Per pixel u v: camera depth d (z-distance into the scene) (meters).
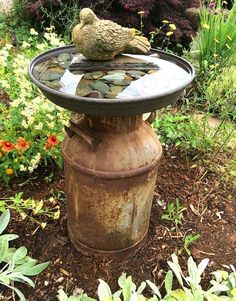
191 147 2.45
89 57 1.41
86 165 1.39
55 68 1.41
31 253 1.74
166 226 1.93
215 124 2.62
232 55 2.94
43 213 1.91
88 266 1.70
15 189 2.06
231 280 1.55
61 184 2.11
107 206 1.49
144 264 1.73
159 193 2.13
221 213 2.05
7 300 1.56
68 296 1.59
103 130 1.39
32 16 4.23
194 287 1.49
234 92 2.45
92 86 1.25
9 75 2.38
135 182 1.44
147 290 1.63
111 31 1.33
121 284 1.54
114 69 1.39
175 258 1.62
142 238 1.75
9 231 1.83
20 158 2.00
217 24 2.91
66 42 3.40
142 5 3.91
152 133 1.54
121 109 1.14
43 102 2.10
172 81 1.32
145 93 1.21
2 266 1.66
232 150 2.48
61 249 1.77
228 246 1.86
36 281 1.63
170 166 2.35
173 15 4.12
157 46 4.11
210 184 2.23
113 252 1.69
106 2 4.00
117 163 1.37
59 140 2.08
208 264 1.74
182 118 2.38
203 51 2.93
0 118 2.15
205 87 2.57
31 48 3.53
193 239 1.76
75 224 1.66
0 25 4.07
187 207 2.06
